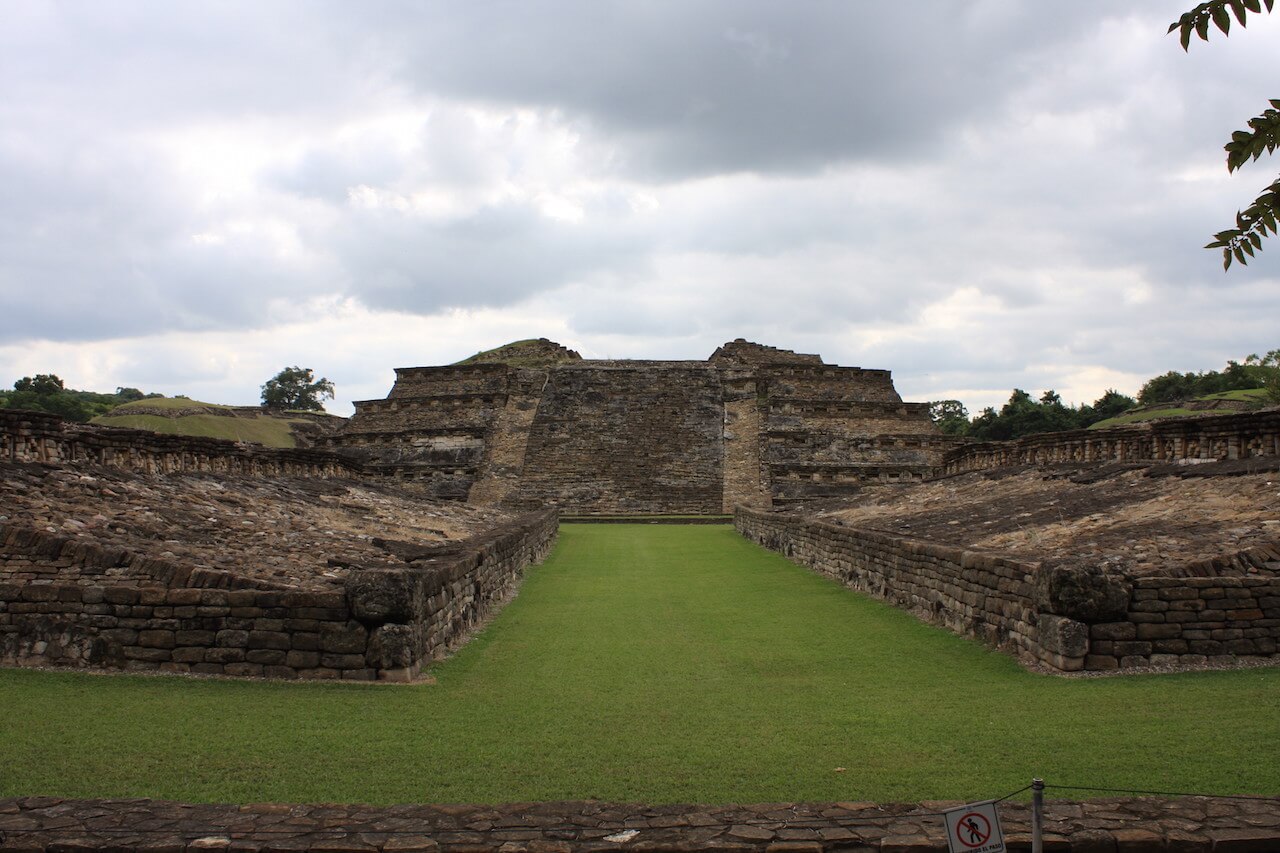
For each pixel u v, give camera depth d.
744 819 8.05
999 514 23.98
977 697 12.55
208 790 8.94
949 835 6.79
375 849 7.49
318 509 25.84
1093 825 7.83
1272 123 5.63
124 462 22.34
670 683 13.94
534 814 8.14
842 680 14.07
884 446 64.50
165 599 13.22
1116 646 13.58
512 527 29.75
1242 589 13.71
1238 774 9.16
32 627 13.30
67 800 8.37
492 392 70.44
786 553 34.50
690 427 68.56
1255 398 62.22
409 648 13.21
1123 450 28.12
